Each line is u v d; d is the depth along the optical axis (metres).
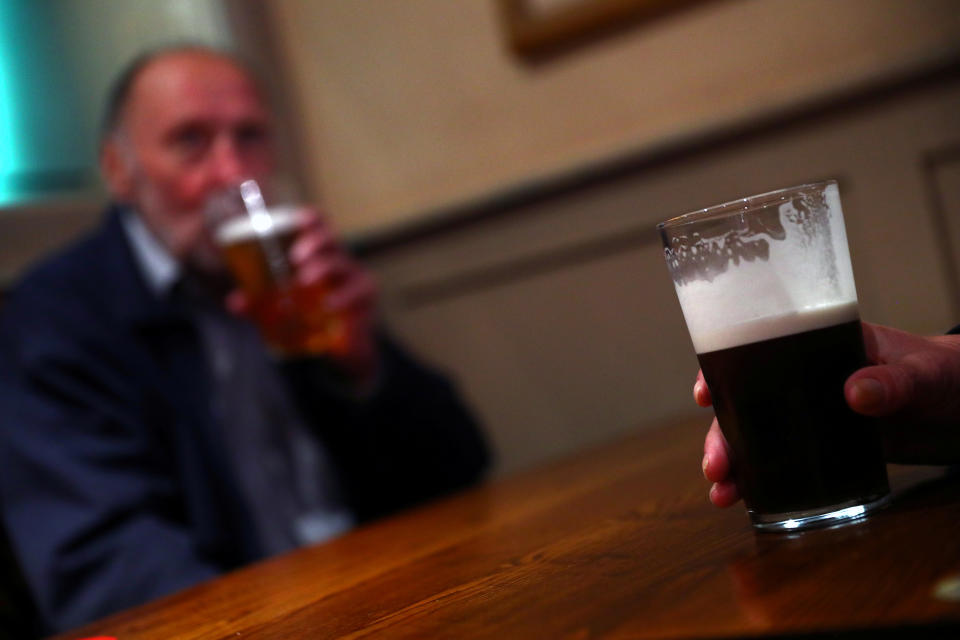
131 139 1.83
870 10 1.81
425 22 2.27
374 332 1.86
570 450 2.13
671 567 0.48
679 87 1.99
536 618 0.44
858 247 1.84
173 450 1.66
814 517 0.50
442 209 2.19
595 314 2.08
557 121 2.13
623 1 2.01
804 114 1.84
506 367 2.19
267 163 1.89
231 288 1.82
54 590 1.37
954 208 1.77
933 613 0.31
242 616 0.62
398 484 1.92
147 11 2.30
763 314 0.51
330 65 2.40
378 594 0.59
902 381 0.51
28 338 1.63
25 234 2.02
